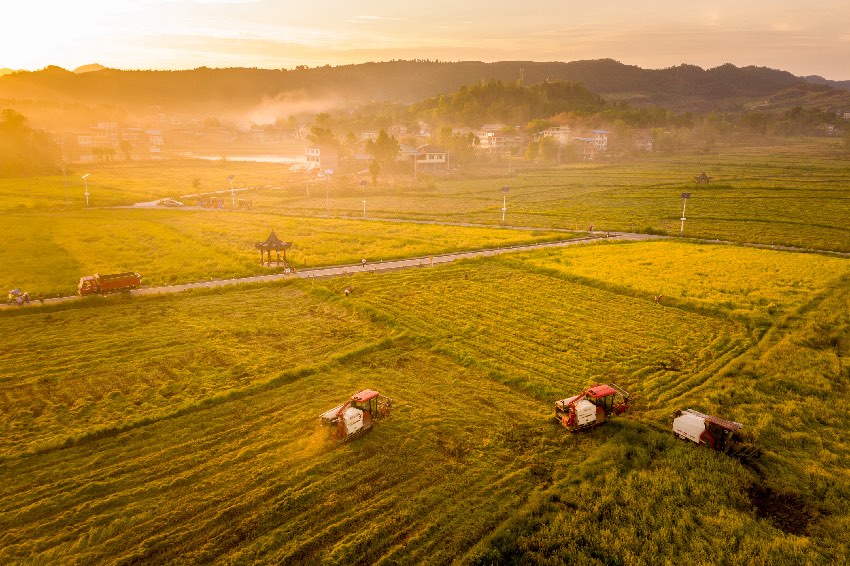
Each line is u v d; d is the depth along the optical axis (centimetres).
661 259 8600
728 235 10462
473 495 3216
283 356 5022
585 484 3312
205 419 3944
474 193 16325
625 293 6994
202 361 4903
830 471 3478
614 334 5647
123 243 9525
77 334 5494
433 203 14600
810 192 14788
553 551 2861
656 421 4034
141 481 3266
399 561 2727
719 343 5434
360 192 16212
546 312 6275
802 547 2864
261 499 3120
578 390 4416
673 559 2814
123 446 3622
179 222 11600
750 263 8356
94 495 3144
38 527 2884
